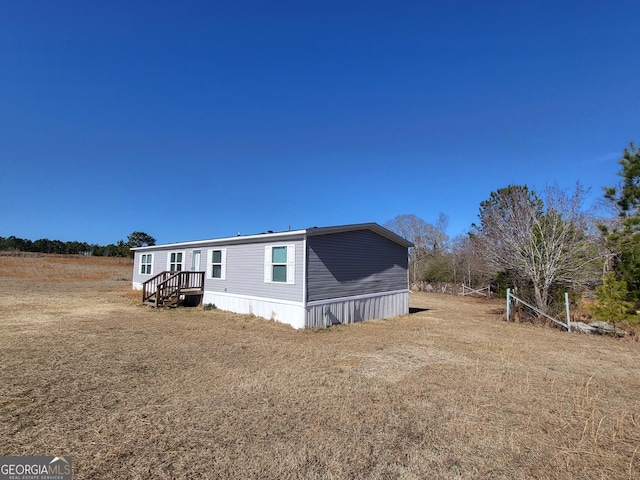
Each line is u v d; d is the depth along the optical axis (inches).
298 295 400.2
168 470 119.2
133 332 345.1
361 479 116.5
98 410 165.0
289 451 132.0
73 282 962.1
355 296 459.5
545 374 235.1
